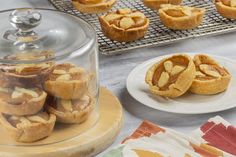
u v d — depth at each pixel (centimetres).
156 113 85
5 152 74
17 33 81
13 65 76
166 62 88
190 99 85
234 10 110
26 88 77
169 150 73
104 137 78
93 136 78
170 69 87
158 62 89
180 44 106
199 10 110
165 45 105
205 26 110
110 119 81
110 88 92
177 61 88
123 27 103
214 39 108
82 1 117
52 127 77
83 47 79
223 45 105
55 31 82
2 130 78
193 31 108
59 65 78
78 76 78
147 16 116
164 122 83
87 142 76
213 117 81
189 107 83
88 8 116
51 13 86
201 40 107
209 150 73
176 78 86
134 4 123
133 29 102
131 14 106
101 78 95
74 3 117
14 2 127
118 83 93
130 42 105
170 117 84
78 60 79
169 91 84
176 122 83
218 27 110
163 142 75
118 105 84
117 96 89
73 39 81
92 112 81
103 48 102
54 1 125
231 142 76
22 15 79
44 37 80
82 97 79
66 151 75
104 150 79
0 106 76
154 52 103
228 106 83
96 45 82
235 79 90
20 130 75
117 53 101
